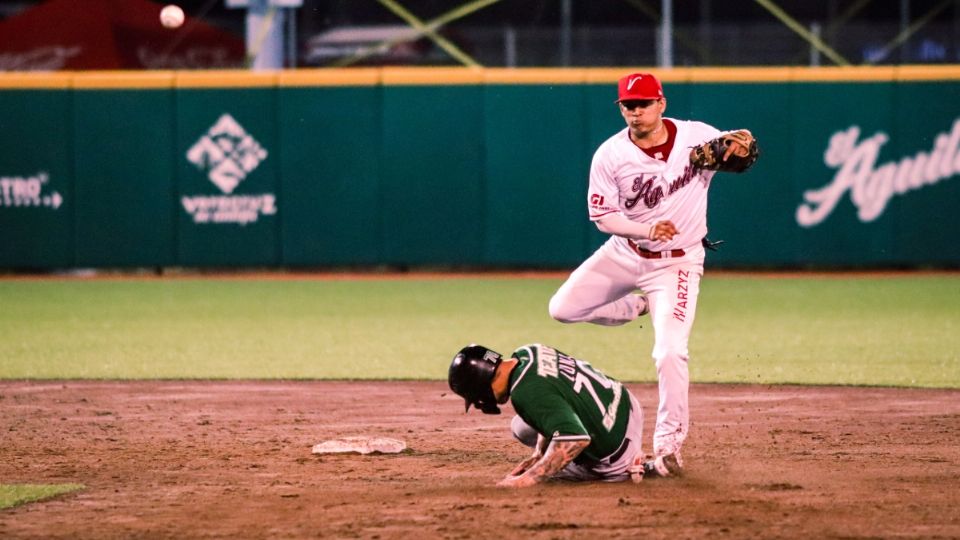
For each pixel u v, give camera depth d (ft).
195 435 90.58
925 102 206.59
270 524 63.36
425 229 210.59
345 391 111.45
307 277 212.43
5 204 210.38
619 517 63.67
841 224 208.33
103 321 159.84
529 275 213.05
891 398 105.91
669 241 75.72
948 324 152.25
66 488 72.08
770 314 162.71
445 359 129.59
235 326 155.02
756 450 83.82
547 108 207.31
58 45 229.04
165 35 233.35
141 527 63.10
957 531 61.16
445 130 208.85
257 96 209.46
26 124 208.85
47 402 105.40
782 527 61.82
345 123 209.46
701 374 119.65
